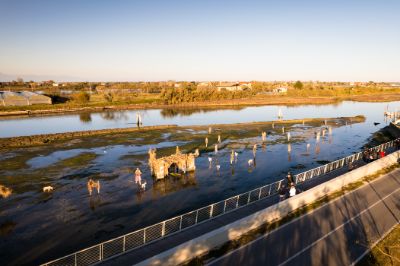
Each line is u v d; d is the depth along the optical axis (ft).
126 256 56.44
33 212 98.68
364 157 125.39
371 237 64.59
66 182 127.65
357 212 76.38
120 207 102.58
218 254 57.62
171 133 241.55
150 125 290.56
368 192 89.40
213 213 94.12
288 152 179.63
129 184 124.98
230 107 456.04
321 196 85.76
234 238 63.26
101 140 215.31
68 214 97.19
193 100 505.25
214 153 178.19
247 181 129.29
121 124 299.99
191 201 107.65
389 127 252.01
